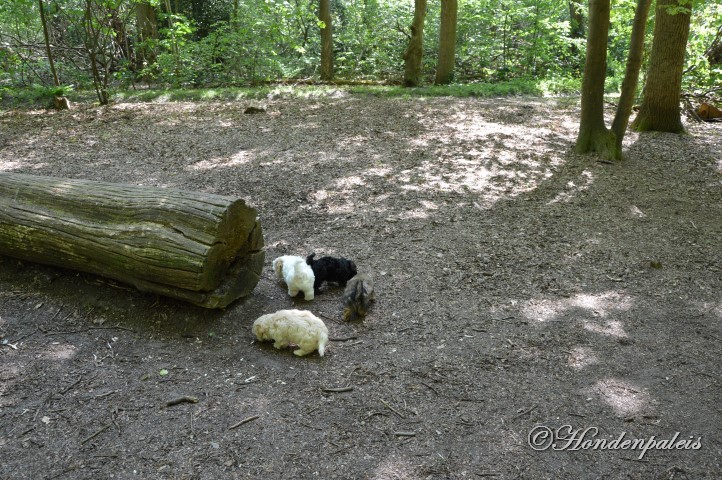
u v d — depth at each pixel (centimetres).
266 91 1661
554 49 2430
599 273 584
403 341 454
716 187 862
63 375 404
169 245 442
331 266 531
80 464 320
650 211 766
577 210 767
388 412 369
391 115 1376
